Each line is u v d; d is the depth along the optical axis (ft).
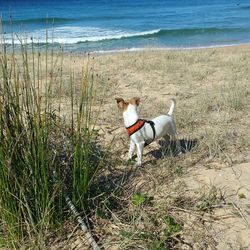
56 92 9.82
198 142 6.93
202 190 5.41
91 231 4.58
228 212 4.95
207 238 4.49
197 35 31.68
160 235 4.48
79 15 52.42
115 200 5.14
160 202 5.08
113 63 14.88
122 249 4.22
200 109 8.85
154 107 9.05
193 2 82.84
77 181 4.72
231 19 44.75
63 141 5.33
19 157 4.36
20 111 4.46
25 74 4.77
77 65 14.17
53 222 4.52
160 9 64.44
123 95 10.24
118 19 47.39
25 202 4.36
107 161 5.95
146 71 13.30
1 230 4.51
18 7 65.41
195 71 13.00
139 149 5.98
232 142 7.02
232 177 5.84
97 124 7.85
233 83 11.27
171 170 5.94
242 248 4.33
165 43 27.58
